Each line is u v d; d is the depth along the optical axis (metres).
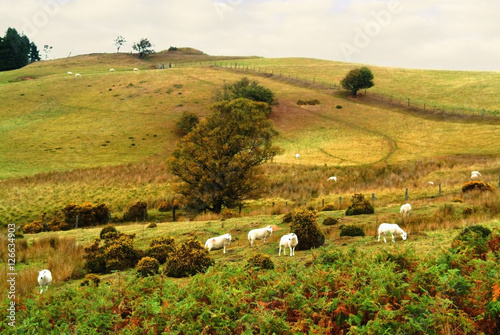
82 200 52.66
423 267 10.03
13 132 86.12
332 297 9.48
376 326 7.58
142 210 45.22
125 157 71.69
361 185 50.28
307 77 124.56
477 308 8.14
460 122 79.88
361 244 17.28
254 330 8.38
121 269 19.03
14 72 156.25
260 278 11.23
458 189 39.50
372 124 85.56
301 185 53.16
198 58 197.25
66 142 79.94
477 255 10.45
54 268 19.70
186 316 9.26
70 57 195.38
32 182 57.91
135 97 107.94
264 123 48.00
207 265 15.24
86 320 9.90
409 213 25.62
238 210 46.56
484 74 116.19
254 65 151.88
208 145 46.50
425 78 118.25
